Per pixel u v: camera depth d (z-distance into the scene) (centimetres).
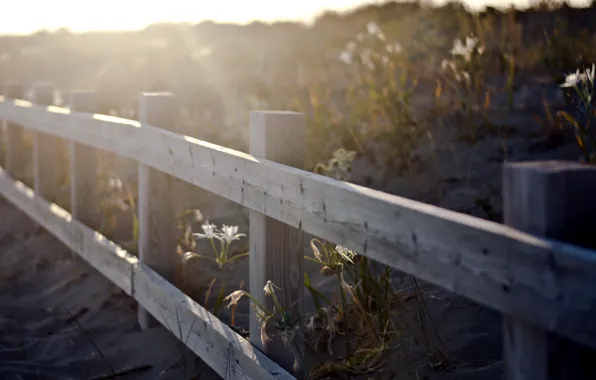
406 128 555
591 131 446
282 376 233
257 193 251
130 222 498
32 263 502
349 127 584
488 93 580
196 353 297
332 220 208
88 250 437
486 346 285
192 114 700
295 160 260
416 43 754
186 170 310
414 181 492
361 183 504
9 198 633
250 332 265
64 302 426
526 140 527
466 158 513
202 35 2002
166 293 327
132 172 600
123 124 379
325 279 363
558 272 136
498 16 863
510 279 147
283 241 254
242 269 409
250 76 934
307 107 710
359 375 275
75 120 454
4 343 376
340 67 847
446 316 312
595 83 568
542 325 141
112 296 420
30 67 1788
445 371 271
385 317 290
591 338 130
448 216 164
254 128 262
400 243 179
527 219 148
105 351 355
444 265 165
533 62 730
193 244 415
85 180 466
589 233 145
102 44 2230
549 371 144
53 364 349
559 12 929
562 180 143
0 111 666
